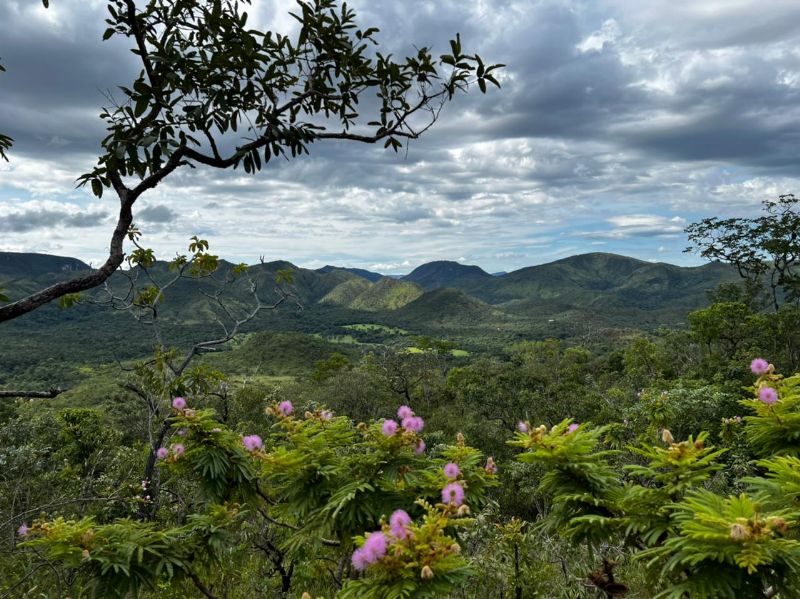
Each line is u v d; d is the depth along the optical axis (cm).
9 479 1057
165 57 342
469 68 392
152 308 904
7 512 906
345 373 4803
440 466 327
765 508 231
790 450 271
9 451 1080
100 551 294
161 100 349
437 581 210
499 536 512
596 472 258
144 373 852
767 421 279
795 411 283
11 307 300
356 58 400
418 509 302
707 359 3684
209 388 882
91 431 1659
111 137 339
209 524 362
